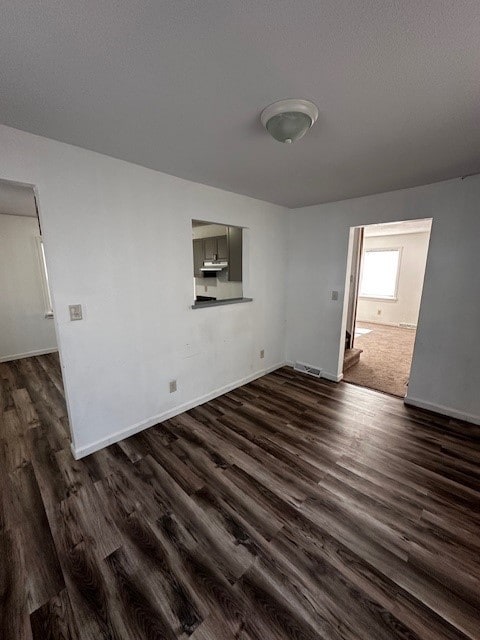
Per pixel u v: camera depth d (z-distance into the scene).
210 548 1.49
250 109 1.45
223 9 0.89
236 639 1.12
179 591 1.29
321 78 1.20
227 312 3.20
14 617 1.20
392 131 1.65
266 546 1.50
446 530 1.60
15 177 1.69
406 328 6.58
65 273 1.97
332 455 2.23
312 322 3.82
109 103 1.39
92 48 1.04
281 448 2.31
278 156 2.03
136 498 1.80
